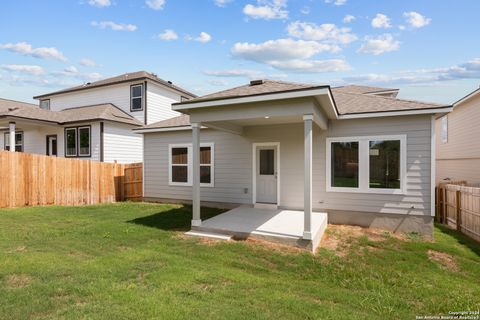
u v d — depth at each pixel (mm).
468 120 13859
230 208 9883
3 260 4516
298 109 5906
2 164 9297
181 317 2957
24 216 8250
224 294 3574
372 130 7879
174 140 11086
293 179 8867
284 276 4566
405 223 7566
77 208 10047
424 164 7383
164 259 4859
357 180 8055
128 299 3316
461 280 4609
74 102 19234
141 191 12430
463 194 8055
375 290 4070
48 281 3781
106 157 15195
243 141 9633
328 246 6172
